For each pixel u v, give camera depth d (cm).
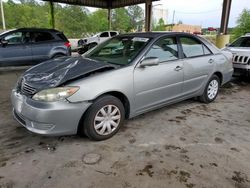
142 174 219
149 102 320
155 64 295
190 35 382
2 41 686
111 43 362
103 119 275
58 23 4116
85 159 242
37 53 741
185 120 350
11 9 3969
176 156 251
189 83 373
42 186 201
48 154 251
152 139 288
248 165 236
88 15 4500
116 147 267
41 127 246
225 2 995
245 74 583
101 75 267
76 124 254
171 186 204
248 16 1942
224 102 446
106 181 209
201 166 233
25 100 251
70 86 245
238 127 330
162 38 335
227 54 455
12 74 702
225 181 211
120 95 292
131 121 341
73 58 343
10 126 318
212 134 306
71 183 205
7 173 217
